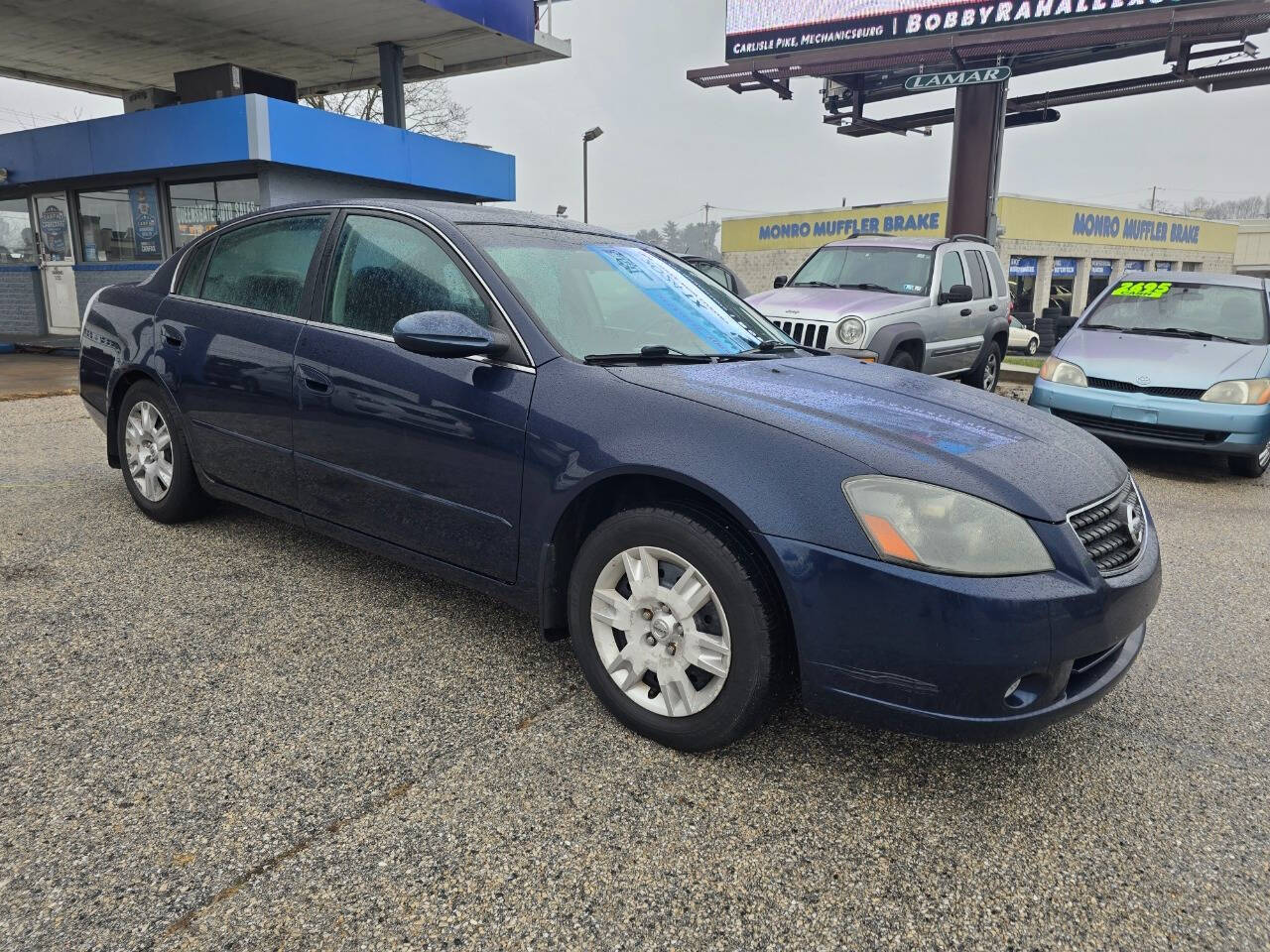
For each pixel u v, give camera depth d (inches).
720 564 92.5
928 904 78.0
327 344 129.8
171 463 163.2
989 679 84.2
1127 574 95.2
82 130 447.8
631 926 73.5
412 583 146.3
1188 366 258.1
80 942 68.0
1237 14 485.1
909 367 311.4
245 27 457.1
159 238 463.2
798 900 77.7
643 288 134.3
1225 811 94.1
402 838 82.7
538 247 128.9
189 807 85.4
